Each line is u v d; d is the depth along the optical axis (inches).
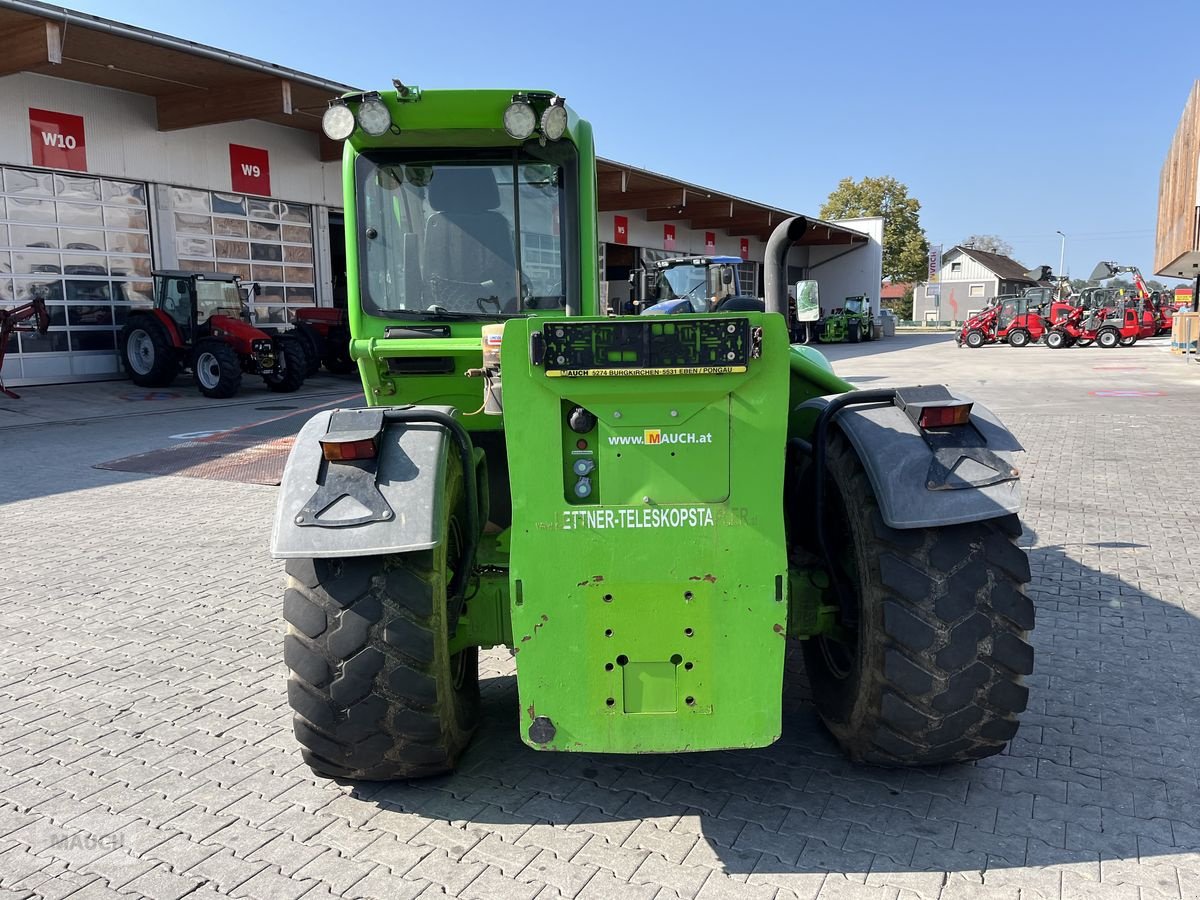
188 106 725.9
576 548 104.5
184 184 767.7
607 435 103.6
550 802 122.9
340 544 105.3
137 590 221.0
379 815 121.0
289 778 131.8
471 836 115.3
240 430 489.1
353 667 111.0
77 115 689.0
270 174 840.3
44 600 213.9
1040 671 162.9
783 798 122.3
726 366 101.7
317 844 114.7
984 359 1044.5
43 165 669.9
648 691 106.3
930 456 113.3
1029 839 111.9
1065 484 324.2
